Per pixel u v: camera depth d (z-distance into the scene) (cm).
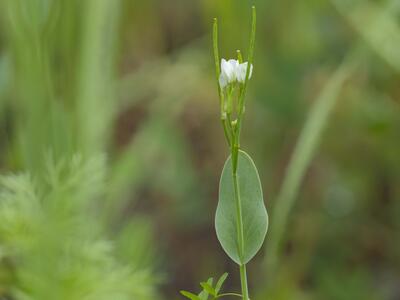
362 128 81
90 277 46
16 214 46
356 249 80
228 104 31
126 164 68
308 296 71
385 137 80
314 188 81
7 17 54
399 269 79
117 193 67
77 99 57
